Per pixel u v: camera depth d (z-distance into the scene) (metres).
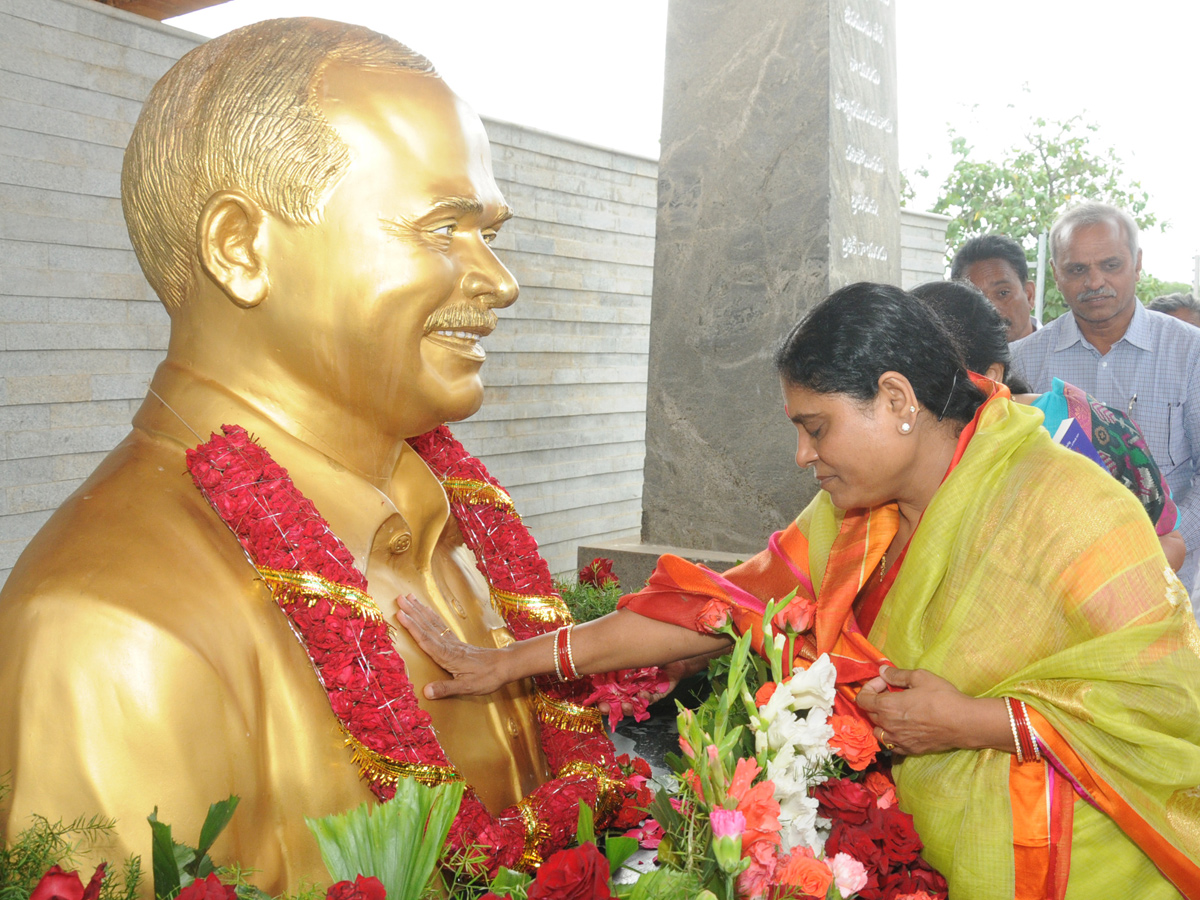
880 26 4.62
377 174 1.48
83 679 1.27
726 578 2.03
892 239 4.76
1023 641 1.63
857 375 1.63
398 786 1.23
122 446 1.56
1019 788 1.62
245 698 1.38
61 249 3.91
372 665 1.44
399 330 1.51
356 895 1.06
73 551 1.35
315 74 1.50
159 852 1.15
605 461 6.90
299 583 1.41
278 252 1.48
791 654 1.70
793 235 4.38
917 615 1.71
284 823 1.41
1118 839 1.64
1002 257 4.15
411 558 1.73
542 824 1.62
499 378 6.08
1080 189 10.60
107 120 4.00
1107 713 1.56
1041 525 1.64
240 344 1.54
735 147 4.50
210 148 1.47
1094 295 3.54
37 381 3.87
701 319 4.62
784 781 1.50
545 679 1.91
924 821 1.68
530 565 1.96
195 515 1.44
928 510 1.71
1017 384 2.45
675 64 4.62
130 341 4.17
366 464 1.63
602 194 6.61
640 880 1.28
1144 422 3.60
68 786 1.26
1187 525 3.46
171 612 1.33
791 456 4.46
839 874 1.48
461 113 1.60
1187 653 1.58
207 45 1.58
